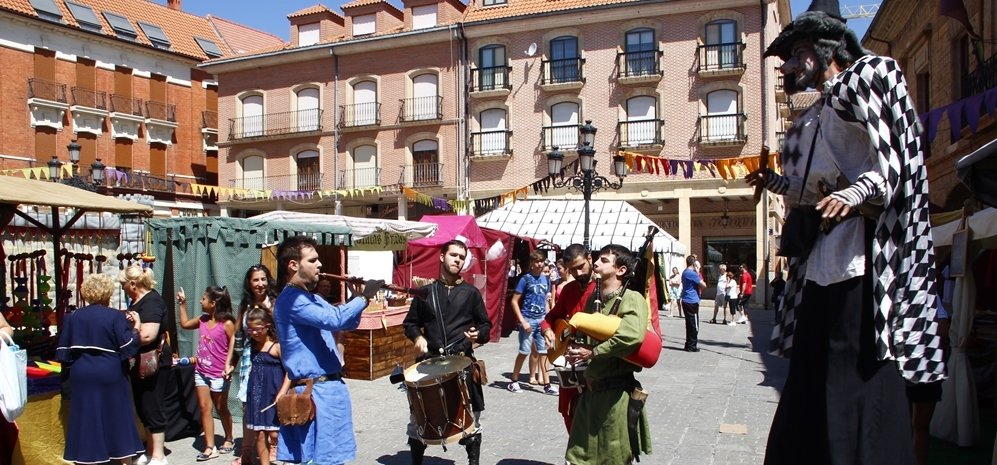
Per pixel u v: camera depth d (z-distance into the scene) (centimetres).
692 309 1490
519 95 3212
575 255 543
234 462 666
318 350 498
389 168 3419
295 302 489
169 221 920
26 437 605
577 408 486
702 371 1216
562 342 507
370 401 962
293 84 3612
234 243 905
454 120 3300
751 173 283
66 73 3584
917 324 235
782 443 262
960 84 1730
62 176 1938
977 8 1575
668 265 2467
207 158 4212
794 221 270
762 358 1389
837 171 260
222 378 703
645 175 2995
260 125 3684
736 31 2923
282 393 489
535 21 3159
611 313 468
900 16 2225
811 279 265
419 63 3372
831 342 253
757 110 2884
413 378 559
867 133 244
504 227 2250
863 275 249
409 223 1700
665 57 3003
